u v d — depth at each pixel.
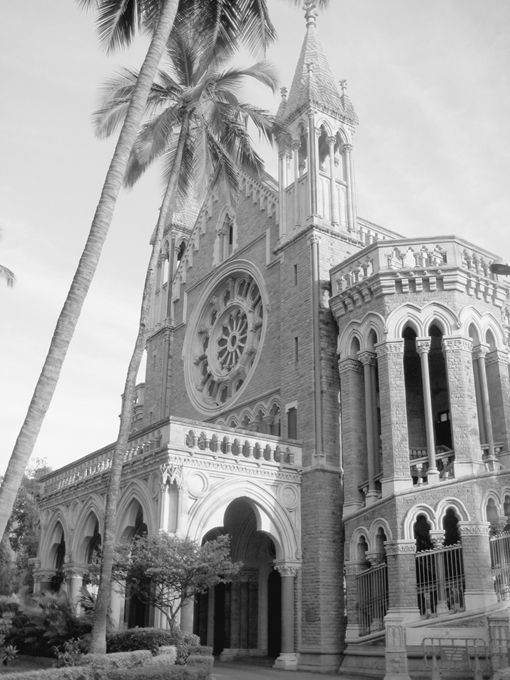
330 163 33.78
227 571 22.05
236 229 39.09
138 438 28.20
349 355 28.36
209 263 41.06
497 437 26.25
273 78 28.02
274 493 27.62
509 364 27.31
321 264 31.14
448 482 24.23
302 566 27.45
